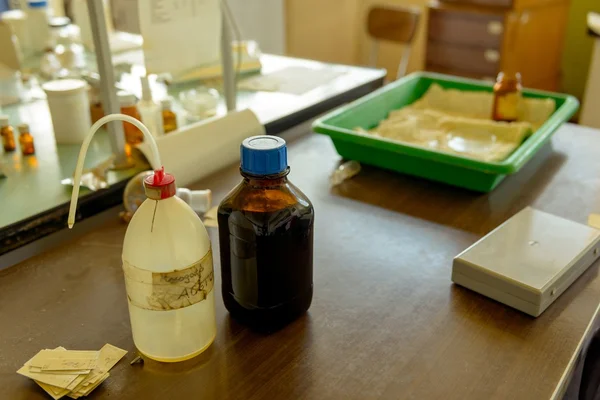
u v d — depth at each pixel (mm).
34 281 921
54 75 1776
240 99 1590
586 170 1257
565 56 3496
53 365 762
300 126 1522
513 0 2688
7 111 1585
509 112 1439
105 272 941
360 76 1823
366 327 827
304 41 3732
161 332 756
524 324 833
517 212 1104
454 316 846
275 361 777
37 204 1085
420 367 765
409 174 1240
